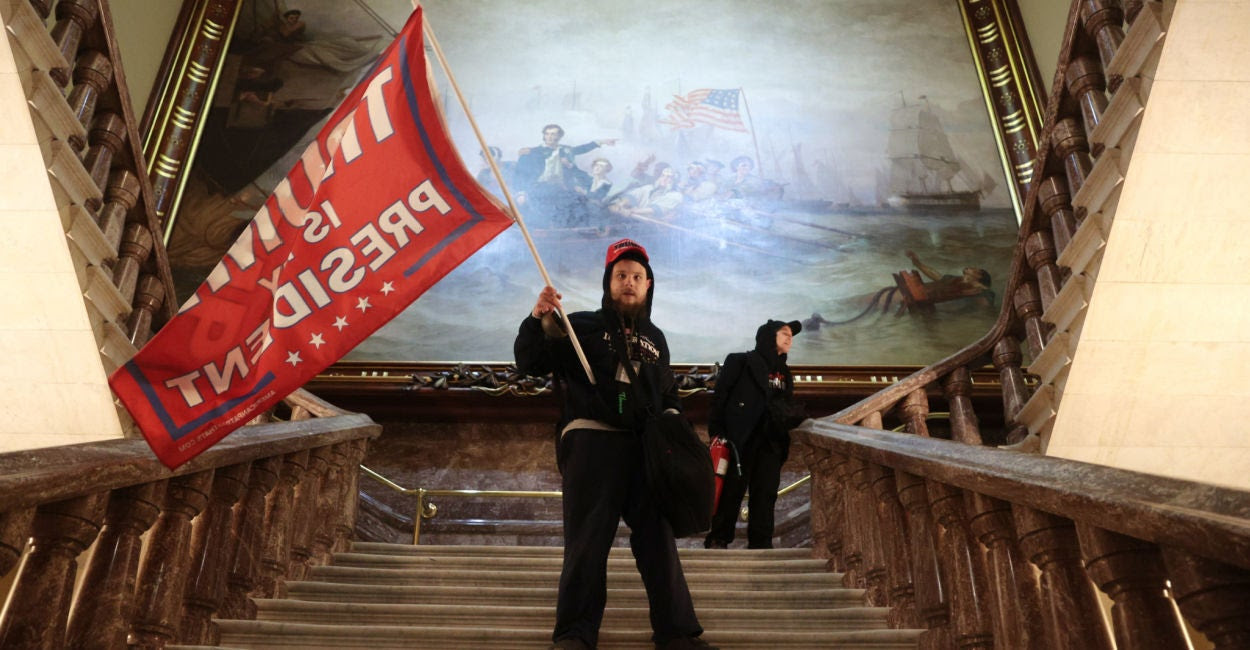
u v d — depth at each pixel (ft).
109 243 15.07
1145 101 13.71
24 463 7.34
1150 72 13.55
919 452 10.34
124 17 28.30
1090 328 15.79
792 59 32.09
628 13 32.91
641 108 31.07
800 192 29.58
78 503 7.90
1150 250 14.97
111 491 9.04
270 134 30.01
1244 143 13.89
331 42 31.86
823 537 15.85
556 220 29.07
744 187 29.68
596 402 10.89
